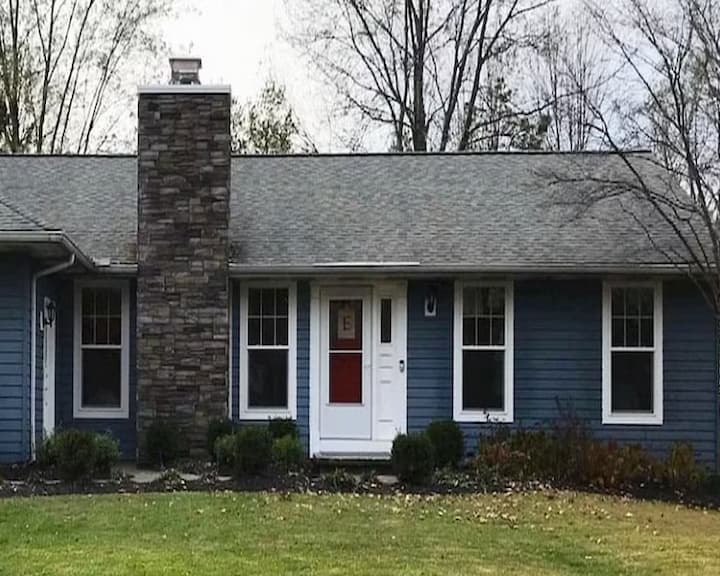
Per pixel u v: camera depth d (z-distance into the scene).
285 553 8.06
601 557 8.33
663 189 15.86
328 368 14.72
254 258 14.46
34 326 13.24
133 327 14.81
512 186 16.69
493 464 12.72
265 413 14.55
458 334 14.55
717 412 14.29
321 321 14.73
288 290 14.68
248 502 10.34
